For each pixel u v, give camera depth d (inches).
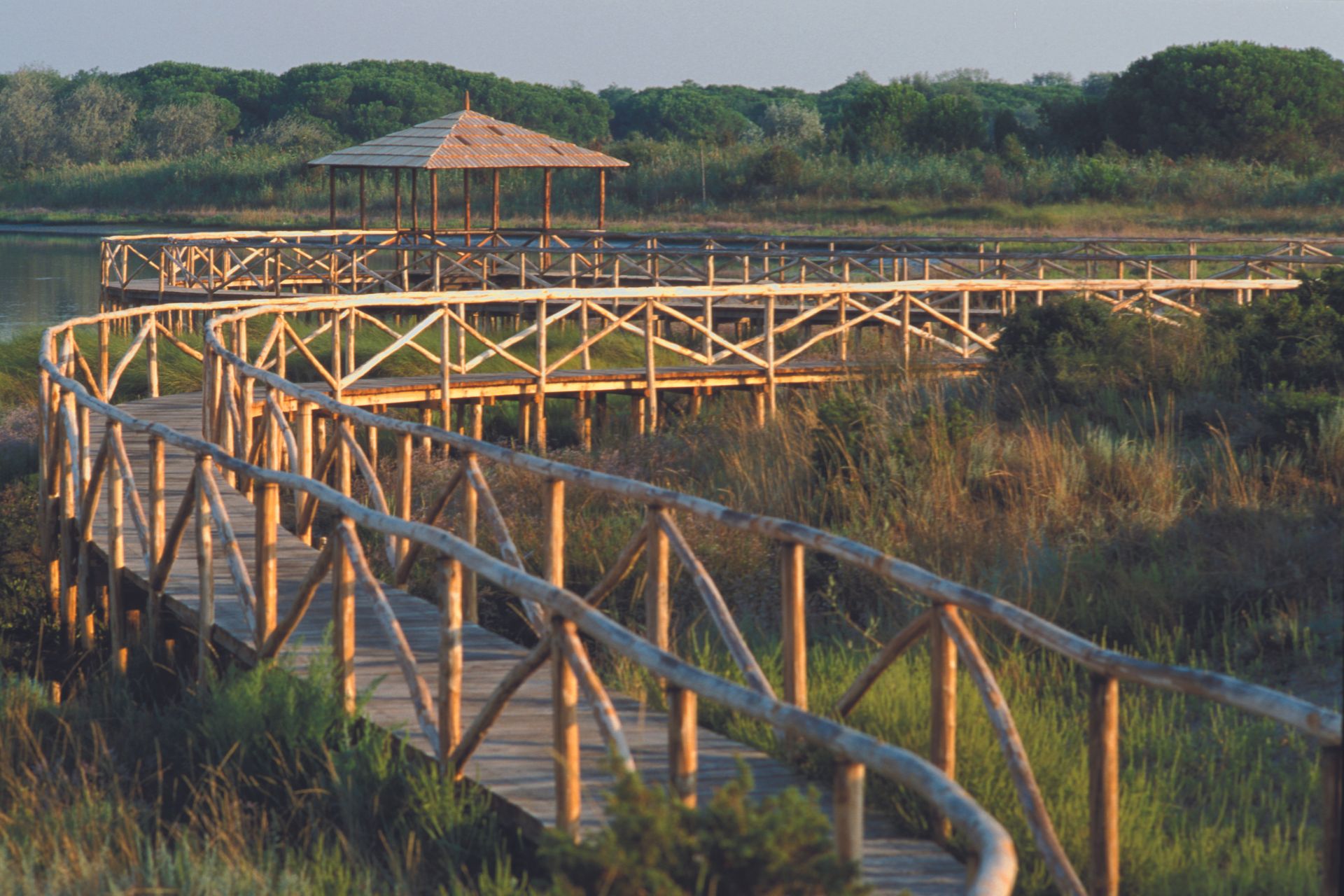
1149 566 721.6
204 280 2452.0
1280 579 680.4
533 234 2640.3
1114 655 360.2
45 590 975.6
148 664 712.4
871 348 1403.8
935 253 2044.8
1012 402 1108.5
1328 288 1197.1
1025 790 378.9
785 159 4815.5
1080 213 4252.0
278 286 2287.2
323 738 520.1
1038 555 737.0
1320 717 311.4
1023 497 833.5
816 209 4579.2
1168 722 571.5
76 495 864.3
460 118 2719.0
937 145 5856.3
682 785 354.9
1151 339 1140.5
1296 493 795.4
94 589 846.5
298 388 877.2
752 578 781.9
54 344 1190.9
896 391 1157.7
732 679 602.9
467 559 454.9
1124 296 1817.2
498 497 992.9
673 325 2233.0
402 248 2222.0
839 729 304.0
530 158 2613.2
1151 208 4311.0
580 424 1425.9
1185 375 1091.3
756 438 1069.1
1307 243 2452.0
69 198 6186.0
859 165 5059.1
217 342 1082.1
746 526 499.2
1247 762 535.2
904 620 684.1
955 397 1159.0
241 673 609.3
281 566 791.1
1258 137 5433.1
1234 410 992.2
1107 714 363.3
